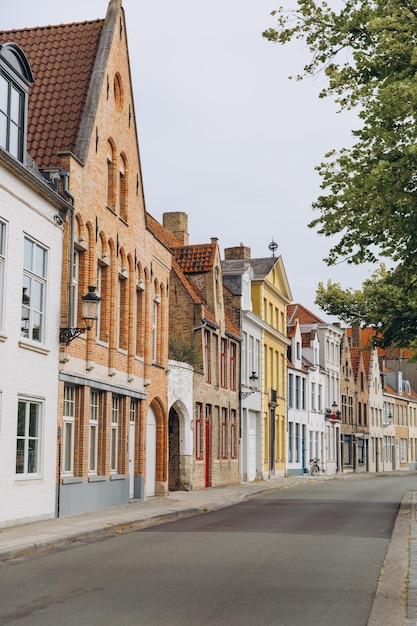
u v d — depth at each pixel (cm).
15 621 850
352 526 1938
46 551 1438
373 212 1941
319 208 2080
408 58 1948
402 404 9688
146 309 2770
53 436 2002
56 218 2023
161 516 2144
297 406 5894
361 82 2064
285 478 5097
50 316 1992
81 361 2180
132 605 949
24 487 1842
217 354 3838
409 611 938
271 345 5109
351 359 8050
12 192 1778
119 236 2483
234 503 2831
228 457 4031
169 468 3359
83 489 2188
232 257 5009
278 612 924
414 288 2305
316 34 2033
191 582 1113
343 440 7350
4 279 1753
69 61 2434
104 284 2388
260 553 1422
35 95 2356
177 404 3284
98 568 1230
